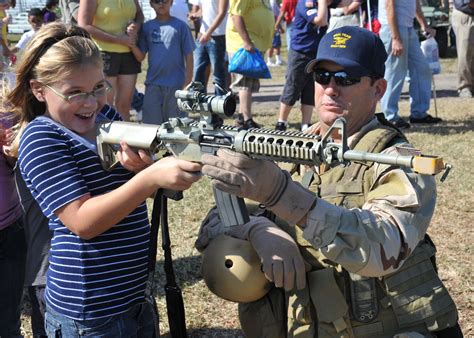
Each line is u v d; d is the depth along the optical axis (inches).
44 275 123.3
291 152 79.1
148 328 108.0
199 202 244.5
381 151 101.4
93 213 93.1
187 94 85.9
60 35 97.6
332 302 101.2
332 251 91.0
